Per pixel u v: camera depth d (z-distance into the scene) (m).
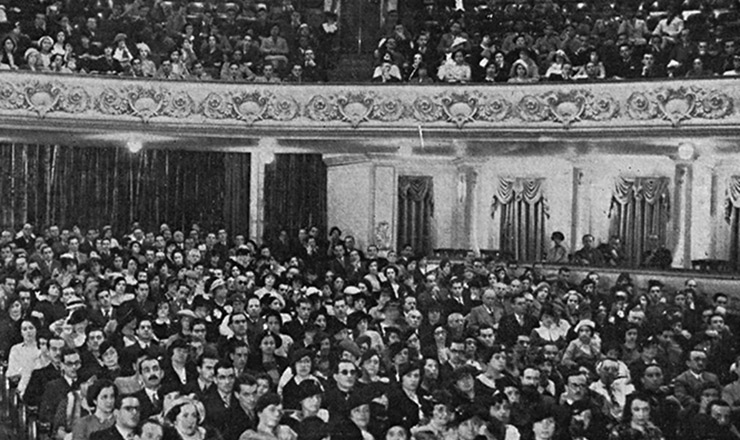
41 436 10.52
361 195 24.67
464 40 23.27
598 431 11.00
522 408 10.85
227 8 24.52
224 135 22.92
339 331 13.77
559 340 14.14
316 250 22.00
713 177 21.94
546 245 24.14
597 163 23.53
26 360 11.82
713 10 22.66
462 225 24.73
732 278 18.42
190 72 23.12
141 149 24.11
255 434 9.80
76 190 23.73
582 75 22.16
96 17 23.25
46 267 17.25
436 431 10.41
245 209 24.78
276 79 23.19
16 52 21.88
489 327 13.37
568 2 24.55
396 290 18.05
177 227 24.44
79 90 21.88
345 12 25.38
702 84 20.34
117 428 9.48
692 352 12.94
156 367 10.54
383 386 10.77
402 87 22.73
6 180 23.17
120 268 17.59
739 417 11.71
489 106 22.36
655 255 21.59
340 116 22.94
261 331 13.01
